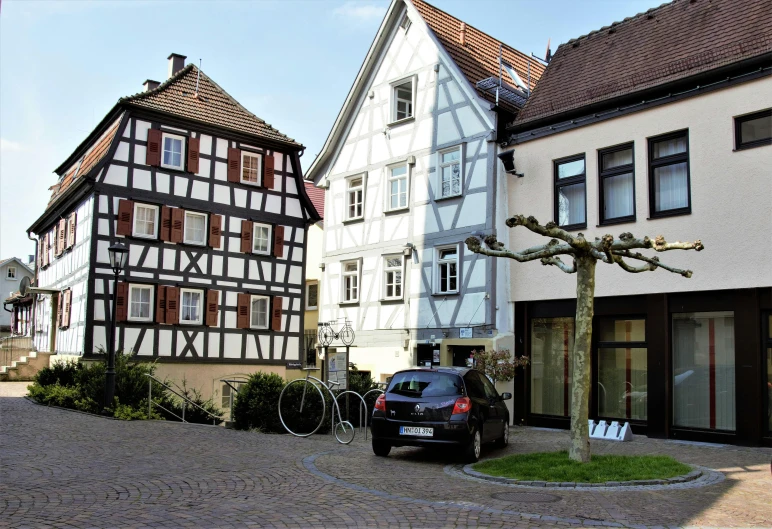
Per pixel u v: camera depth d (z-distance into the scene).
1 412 15.70
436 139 21.06
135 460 9.95
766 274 13.30
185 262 25.03
